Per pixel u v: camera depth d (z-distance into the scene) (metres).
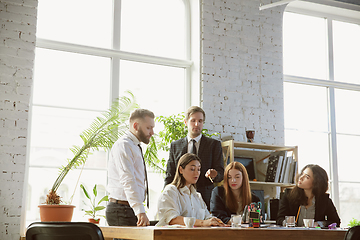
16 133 4.08
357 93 6.12
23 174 4.05
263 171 5.09
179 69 5.20
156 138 4.79
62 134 4.55
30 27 4.28
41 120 4.48
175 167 4.08
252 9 5.38
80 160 4.19
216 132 4.93
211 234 2.11
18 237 3.98
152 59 5.03
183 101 5.15
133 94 4.92
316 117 5.81
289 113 5.66
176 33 5.28
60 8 4.79
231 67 5.14
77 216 4.46
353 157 5.93
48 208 3.76
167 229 2.03
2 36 4.16
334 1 5.96
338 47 6.15
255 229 2.22
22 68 4.19
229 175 3.28
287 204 3.70
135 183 2.99
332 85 5.93
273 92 5.33
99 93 4.78
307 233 2.36
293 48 5.85
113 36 4.94
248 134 4.90
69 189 4.47
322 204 3.58
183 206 3.01
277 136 5.25
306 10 5.97
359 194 5.88
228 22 5.21
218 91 5.03
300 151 5.64
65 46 4.66
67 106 4.61
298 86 5.78
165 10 5.28
